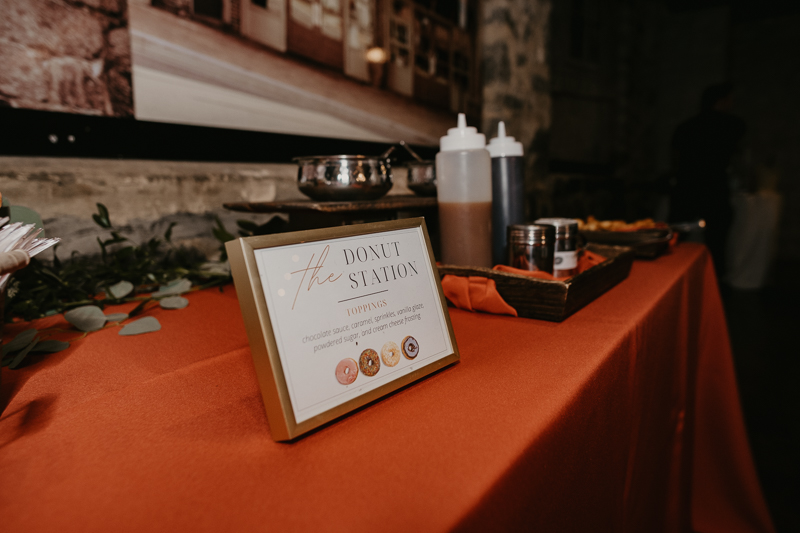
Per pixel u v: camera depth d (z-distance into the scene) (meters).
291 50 1.28
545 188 2.55
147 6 1.00
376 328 0.44
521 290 0.68
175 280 0.85
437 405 0.41
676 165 3.59
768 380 2.23
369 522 0.26
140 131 1.01
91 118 0.94
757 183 4.25
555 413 0.39
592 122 3.42
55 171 0.88
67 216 0.90
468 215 0.78
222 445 0.35
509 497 0.31
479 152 0.78
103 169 0.95
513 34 2.17
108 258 0.96
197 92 1.10
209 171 1.12
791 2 4.85
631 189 4.02
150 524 0.27
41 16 0.86
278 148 1.28
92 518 0.27
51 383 0.48
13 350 0.53
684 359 1.07
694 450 1.37
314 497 0.29
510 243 0.77
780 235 5.68
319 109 1.38
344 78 1.44
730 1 4.51
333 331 0.40
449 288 0.74
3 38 0.82
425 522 0.26
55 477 0.31
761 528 1.28
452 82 1.91
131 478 0.31
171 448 0.35
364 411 0.40
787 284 4.29
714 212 3.46
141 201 1.00
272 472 0.31
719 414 1.39
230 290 0.93
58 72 0.89
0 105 0.83
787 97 5.44
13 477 0.31
